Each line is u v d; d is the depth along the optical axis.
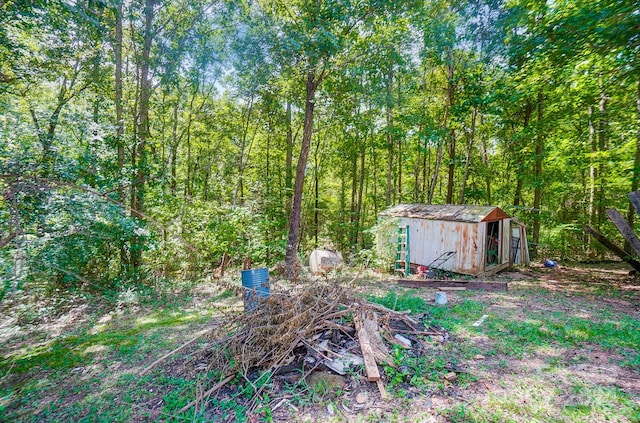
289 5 9.67
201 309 6.61
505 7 4.91
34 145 5.13
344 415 2.98
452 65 10.67
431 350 4.21
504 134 14.02
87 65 8.75
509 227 10.99
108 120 7.98
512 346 4.33
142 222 7.77
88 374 3.97
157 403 3.30
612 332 4.68
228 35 10.08
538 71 6.85
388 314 4.76
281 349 3.83
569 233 12.81
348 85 10.56
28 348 4.83
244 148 16.77
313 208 18.75
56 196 4.86
